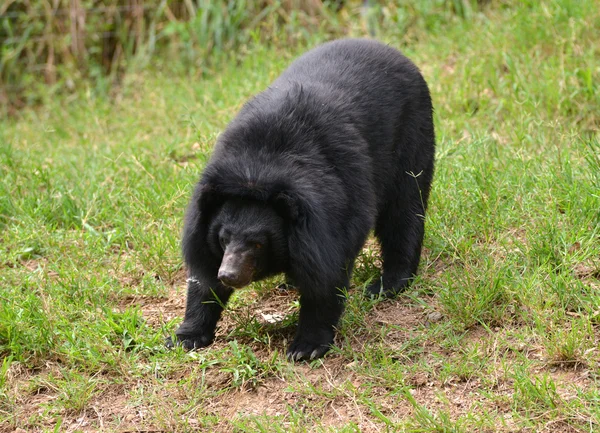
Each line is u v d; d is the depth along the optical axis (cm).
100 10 1522
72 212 900
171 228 827
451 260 742
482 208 781
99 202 912
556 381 561
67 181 974
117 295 739
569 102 1002
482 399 556
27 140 1223
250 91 1205
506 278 664
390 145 694
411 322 662
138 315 686
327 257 586
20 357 634
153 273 771
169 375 614
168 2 1520
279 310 704
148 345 643
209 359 621
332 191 599
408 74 727
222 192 588
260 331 666
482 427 523
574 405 528
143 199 893
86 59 1502
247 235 578
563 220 734
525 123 968
